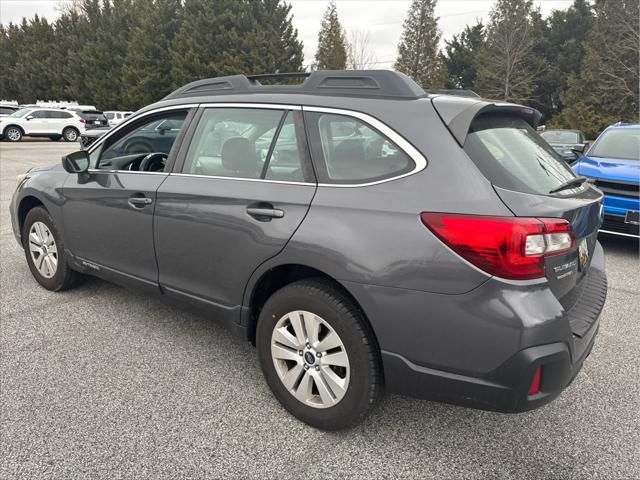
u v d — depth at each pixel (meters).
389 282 2.05
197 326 3.57
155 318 3.69
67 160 3.35
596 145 6.55
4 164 13.80
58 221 3.78
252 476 2.13
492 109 2.27
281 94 2.62
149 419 2.49
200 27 38.59
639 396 2.79
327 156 2.35
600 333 3.62
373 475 2.15
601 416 2.60
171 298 3.04
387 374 2.15
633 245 6.21
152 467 2.16
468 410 2.64
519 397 1.91
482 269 1.89
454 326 1.95
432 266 1.96
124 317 3.69
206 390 2.76
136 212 3.09
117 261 3.35
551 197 2.05
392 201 2.08
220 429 2.43
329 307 2.23
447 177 2.01
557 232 1.92
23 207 4.21
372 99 2.33
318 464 2.21
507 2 38.50
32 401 2.62
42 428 2.40
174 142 3.02
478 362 1.94
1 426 2.41
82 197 3.49
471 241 1.89
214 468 2.17
